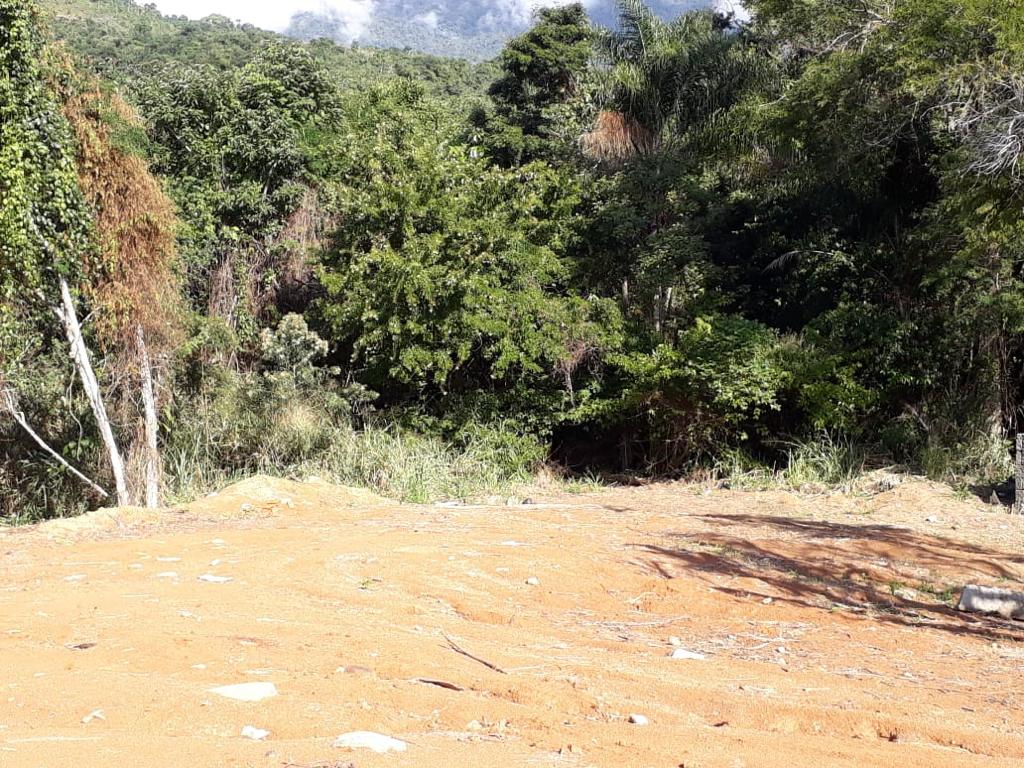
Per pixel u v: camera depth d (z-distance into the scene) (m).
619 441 21.91
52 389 15.74
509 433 19.41
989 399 18.20
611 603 7.62
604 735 3.96
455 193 20.47
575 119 25.28
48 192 13.08
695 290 22.09
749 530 11.54
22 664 4.74
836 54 19.81
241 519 11.88
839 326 19.38
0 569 8.45
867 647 6.56
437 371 19.12
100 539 10.32
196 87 21.92
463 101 39.72
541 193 21.42
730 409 18.88
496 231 19.75
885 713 4.68
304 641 5.43
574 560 8.91
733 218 24.52
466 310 19.20
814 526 12.05
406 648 5.36
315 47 71.31
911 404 19.06
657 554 9.57
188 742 3.51
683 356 18.94
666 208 23.08
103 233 13.84
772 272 23.23
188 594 6.93
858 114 19.55
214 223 21.59
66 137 13.21
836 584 8.91
